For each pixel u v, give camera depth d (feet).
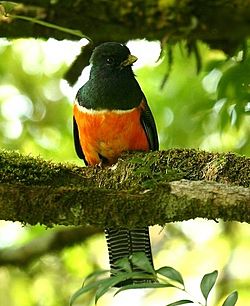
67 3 36.32
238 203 25.88
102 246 57.16
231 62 44.62
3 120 58.34
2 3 31.24
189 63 48.80
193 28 36.27
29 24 36.99
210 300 53.31
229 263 55.57
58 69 60.29
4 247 53.21
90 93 35.29
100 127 34.96
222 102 45.47
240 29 36.60
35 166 27.07
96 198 26.76
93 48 39.73
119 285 28.71
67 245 48.32
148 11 36.06
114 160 36.09
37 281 53.67
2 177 26.76
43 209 26.86
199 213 26.32
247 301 52.42
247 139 51.26
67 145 57.57
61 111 59.36
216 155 27.48
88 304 53.42
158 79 54.65
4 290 53.47
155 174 26.94
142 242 31.63
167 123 54.34
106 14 36.29
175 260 57.26
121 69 35.70
